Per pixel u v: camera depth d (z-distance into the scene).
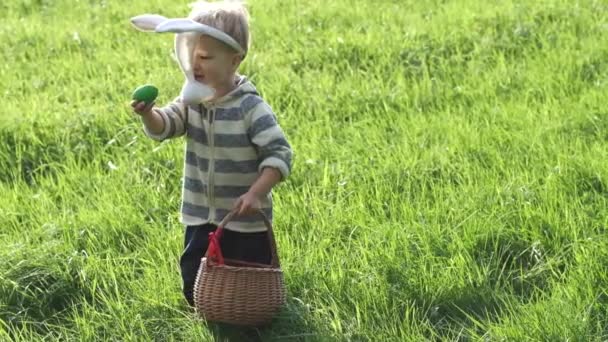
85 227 7.26
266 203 5.96
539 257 6.57
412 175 7.93
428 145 8.65
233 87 5.84
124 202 7.65
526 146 8.34
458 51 11.20
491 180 7.59
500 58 10.81
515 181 7.54
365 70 11.04
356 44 11.59
